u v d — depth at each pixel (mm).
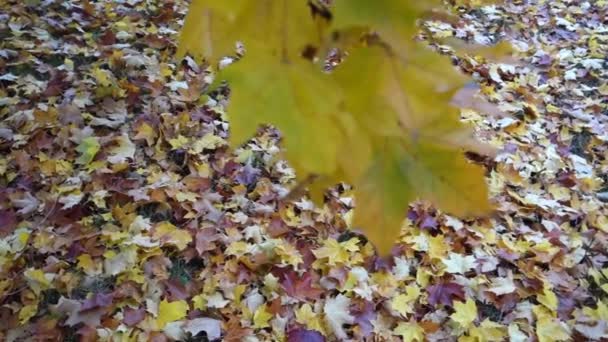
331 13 620
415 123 604
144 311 2176
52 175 2693
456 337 2195
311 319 2191
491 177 2910
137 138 2914
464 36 4055
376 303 2281
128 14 3934
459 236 2570
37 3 3834
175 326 2139
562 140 3264
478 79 3654
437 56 623
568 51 4043
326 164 585
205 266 2393
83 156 2764
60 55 3467
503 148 3121
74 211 2537
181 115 3066
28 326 2119
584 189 2947
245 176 2824
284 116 583
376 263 2414
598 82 3789
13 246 2355
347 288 2314
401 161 603
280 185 2791
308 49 617
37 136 2857
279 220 2578
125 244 2391
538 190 2926
